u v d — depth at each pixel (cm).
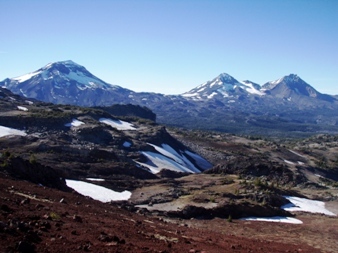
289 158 13162
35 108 11988
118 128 11644
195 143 14212
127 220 2680
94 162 6875
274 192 5759
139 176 6850
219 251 2091
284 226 4231
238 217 4559
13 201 2083
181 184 6181
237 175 7475
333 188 7562
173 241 2130
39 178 3853
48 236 1620
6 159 3719
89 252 1524
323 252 3019
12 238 1459
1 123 8738
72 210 2383
